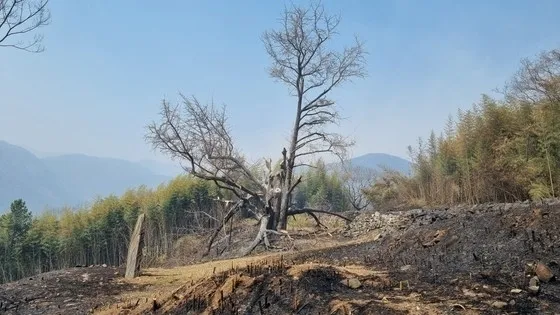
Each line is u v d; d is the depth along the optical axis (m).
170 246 24.44
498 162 15.34
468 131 17.23
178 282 7.79
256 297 4.68
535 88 14.57
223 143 19.25
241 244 19.31
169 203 27.12
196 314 4.73
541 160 13.90
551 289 4.63
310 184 31.03
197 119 18.64
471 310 4.13
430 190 19.56
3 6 10.59
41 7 11.30
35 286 7.65
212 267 9.51
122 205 27.77
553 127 13.40
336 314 4.21
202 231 25.03
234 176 20.64
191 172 18.09
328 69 20.77
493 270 5.36
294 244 15.40
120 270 9.16
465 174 16.92
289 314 4.34
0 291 7.41
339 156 20.95
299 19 20.75
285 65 20.58
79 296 6.99
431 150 20.48
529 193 14.02
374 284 5.02
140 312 5.21
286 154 18.23
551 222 6.37
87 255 27.61
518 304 4.26
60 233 27.66
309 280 4.87
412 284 5.09
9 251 26.56
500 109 16.20
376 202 23.88
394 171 23.66
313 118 20.66
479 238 6.64
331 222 20.34
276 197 17.97
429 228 8.01
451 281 5.08
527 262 5.39
